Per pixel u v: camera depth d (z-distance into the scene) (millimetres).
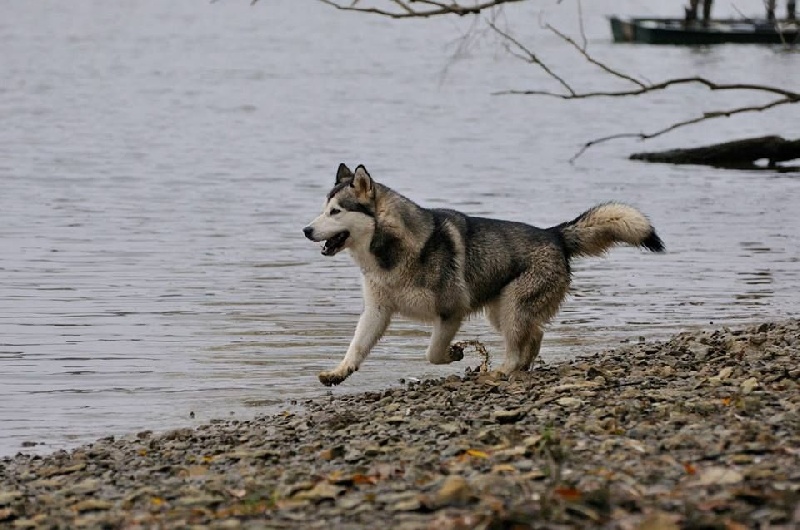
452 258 11359
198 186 29297
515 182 30422
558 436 7754
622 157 35812
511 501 6297
